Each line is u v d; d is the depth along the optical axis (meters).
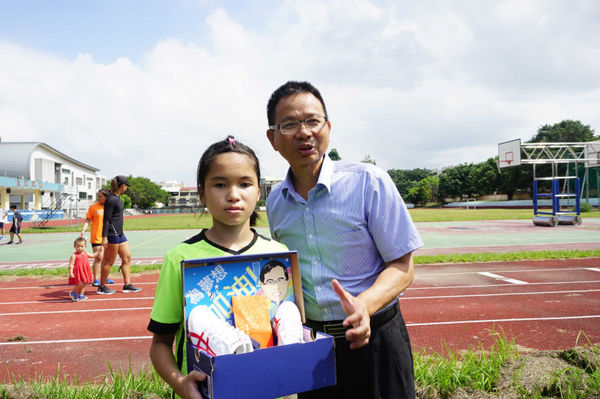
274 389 1.26
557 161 23.45
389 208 1.73
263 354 1.25
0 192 44.62
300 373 1.31
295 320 1.45
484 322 5.54
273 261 1.61
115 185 7.53
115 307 6.79
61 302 7.19
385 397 1.72
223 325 1.35
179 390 1.34
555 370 3.24
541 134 62.25
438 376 3.17
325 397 1.83
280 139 1.84
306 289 1.87
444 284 8.12
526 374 3.24
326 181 1.78
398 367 1.76
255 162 1.72
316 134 1.80
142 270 10.10
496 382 3.17
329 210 1.78
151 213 83.88
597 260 10.57
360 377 1.75
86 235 26.59
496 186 74.56
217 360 1.17
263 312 1.50
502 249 13.84
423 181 98.00
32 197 58.69
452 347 4.56
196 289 1.47
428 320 5.70
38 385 3.29
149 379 3.28
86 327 5.70
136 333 5.39
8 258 14.47
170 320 1.57
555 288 7.59
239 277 1.55
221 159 1.64
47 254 15.59
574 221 22.84
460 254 11.72
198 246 1.65
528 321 5.54
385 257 1.74
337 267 1.79
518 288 7.65
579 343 4.61
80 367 4.21
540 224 23.38
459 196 89.44
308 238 1.83
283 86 1.87
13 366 4.25
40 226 35.34
